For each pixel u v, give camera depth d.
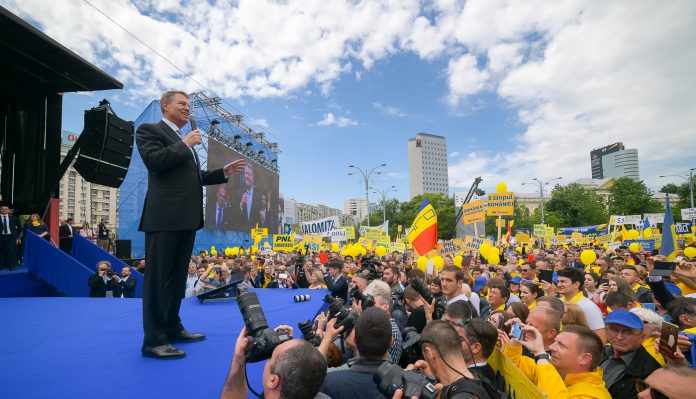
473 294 6.18
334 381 2.61
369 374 2.63
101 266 8.26
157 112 22.41
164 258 3.09
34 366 2.78
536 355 3.10
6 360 2.91
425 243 9.54
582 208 75.94
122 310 4.79
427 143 189.38
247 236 36.31
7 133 9.82
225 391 1.85
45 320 4.23
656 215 35.38
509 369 3.10
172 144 3.24
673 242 11.77
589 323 4.77
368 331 2.71
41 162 9.75
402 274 9.22
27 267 8.28
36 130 9.83
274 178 43.72
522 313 4.64
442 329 2.80
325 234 28.27
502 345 3.58
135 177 23.83
